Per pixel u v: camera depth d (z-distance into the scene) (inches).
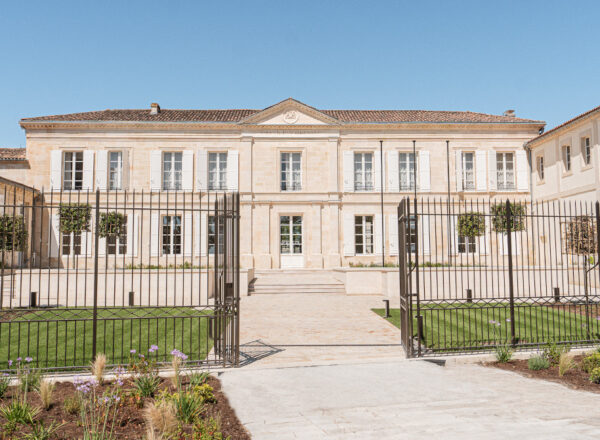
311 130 904.3
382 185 899.4
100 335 348.2
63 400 193.3
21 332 361.1
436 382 229.6
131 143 883.4
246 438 160.6
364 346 316.2
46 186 859.4
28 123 858.1
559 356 261.6
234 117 948.6
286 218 902.4
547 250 817.5
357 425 172.1
